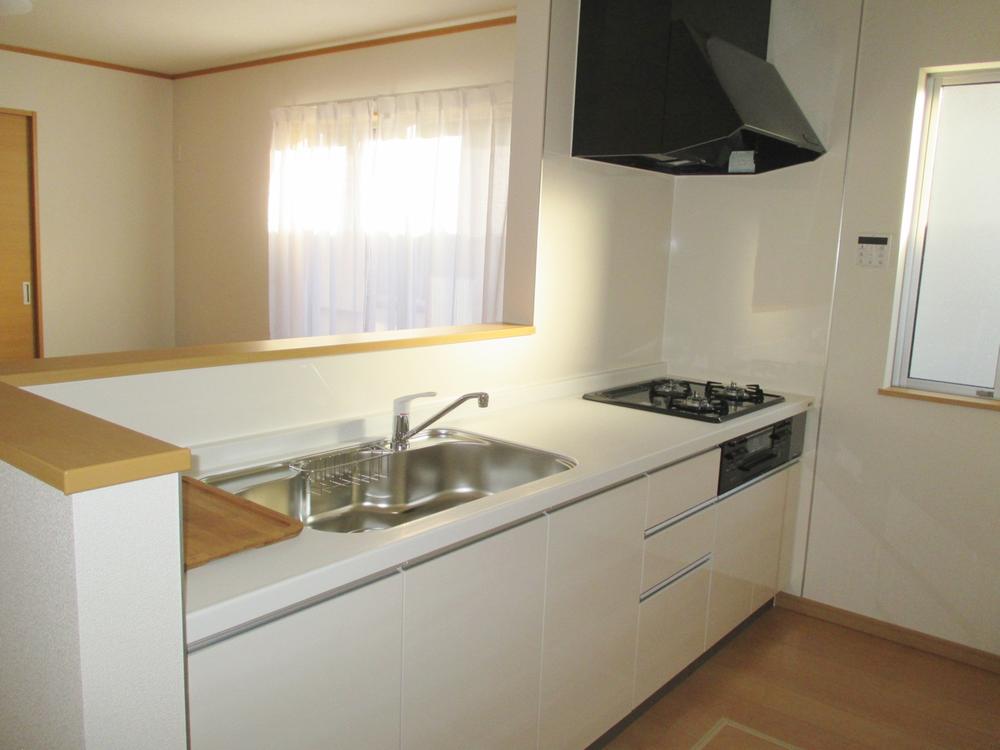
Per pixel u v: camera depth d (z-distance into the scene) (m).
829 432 3.00
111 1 3.83
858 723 2.41
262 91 5.20
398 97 4.33
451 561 1.50
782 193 3.01
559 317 2.77
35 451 0.93
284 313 5.09
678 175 3.17
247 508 1.42
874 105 2.77
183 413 1.72
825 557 3.06
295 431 1.92
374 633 1.37
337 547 1.32
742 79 2.40
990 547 2.71
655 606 2.26
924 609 2.86
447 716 1.57
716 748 2.26
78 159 5.36
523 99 2.58
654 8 2.38
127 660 0.95
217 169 5.57
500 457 2.15
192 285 5.90
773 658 2.78
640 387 3.04
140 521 0.94
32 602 1.00
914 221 2.84
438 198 4.21
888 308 2.82
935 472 2.79
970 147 2.74
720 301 3.22
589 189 2.79
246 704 1.18
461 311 4.18
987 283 2.75
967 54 2.58
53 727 1.00
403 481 2.09
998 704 2.54
